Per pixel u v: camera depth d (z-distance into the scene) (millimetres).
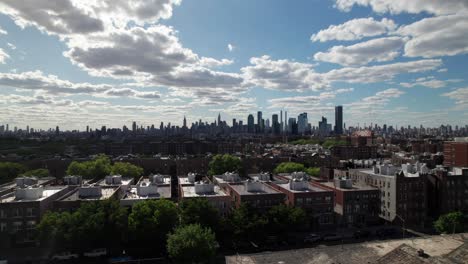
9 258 89688
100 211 90812
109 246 92938
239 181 139500
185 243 78000
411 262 48188
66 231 88000
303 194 114188
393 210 122250
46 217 89062
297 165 190625
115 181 136375
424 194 124500
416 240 84562
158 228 91688
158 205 94625
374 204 125500
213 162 194000
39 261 88750
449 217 108062
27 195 101875
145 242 93875
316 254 86312
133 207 94750
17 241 95500
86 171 172625
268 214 101688
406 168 143375
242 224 95500
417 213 123625
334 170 167750
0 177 174125
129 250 94125
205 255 79375
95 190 111062
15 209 95875
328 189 121250
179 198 130125
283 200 112000
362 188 127812
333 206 117062
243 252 93562
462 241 80688
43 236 86938
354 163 194000
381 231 112688
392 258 50375
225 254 91375
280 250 95188
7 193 116375
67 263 88062
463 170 132250
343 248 87562
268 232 100312
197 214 94562
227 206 109375
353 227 120000
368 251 83125
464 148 198000
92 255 92125
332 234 108812
